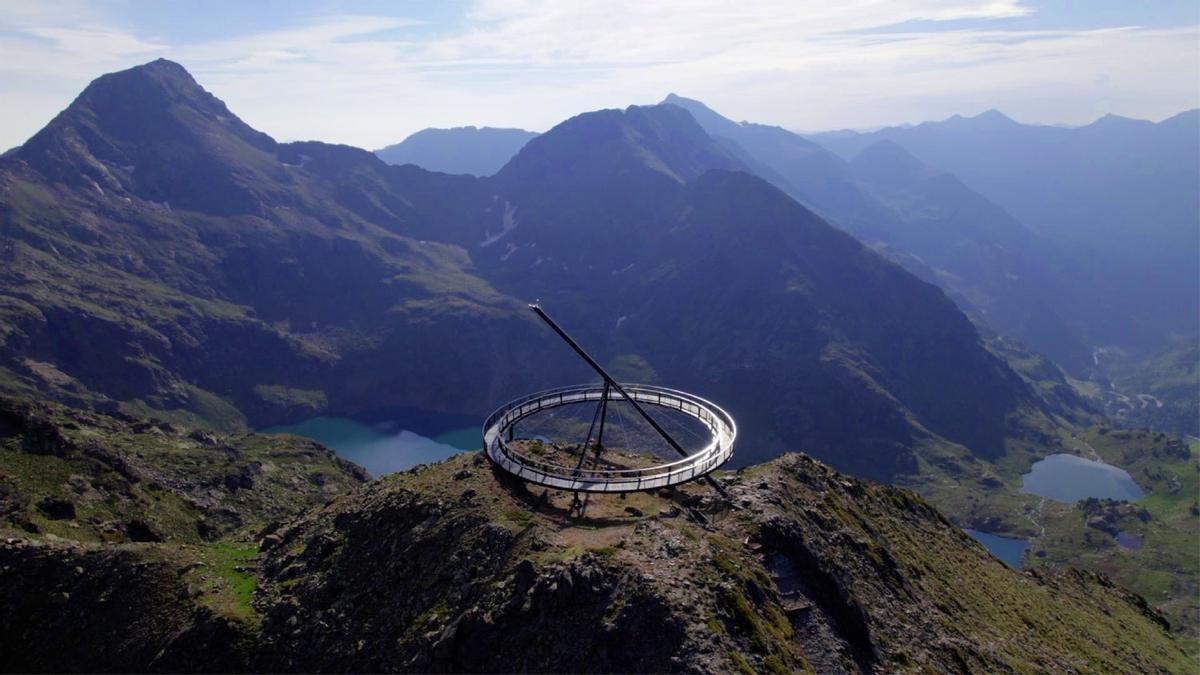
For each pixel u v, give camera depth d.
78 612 84.00
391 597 73.50
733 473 97.31
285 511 171.50
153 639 78.44
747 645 58.56
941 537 116.88
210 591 82.88
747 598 63.59
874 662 67.62
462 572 71.00
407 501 84.31
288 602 77.12
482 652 61.97
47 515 113.69
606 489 77.12
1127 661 100.75
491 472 88.38
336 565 80.56
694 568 64.62
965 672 72.94
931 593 87.88
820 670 62.06
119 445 173.75
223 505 160.62
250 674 71.94
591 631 59.72
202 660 74.06
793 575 71.44
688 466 83.06
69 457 135.38
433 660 63.75
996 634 86.00
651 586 61.22
